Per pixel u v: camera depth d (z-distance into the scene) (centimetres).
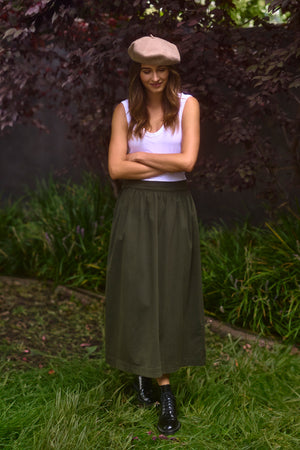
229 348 332
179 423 255
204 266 412
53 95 459
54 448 224
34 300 415
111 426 251
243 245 406
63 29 331
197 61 354
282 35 344
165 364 253
